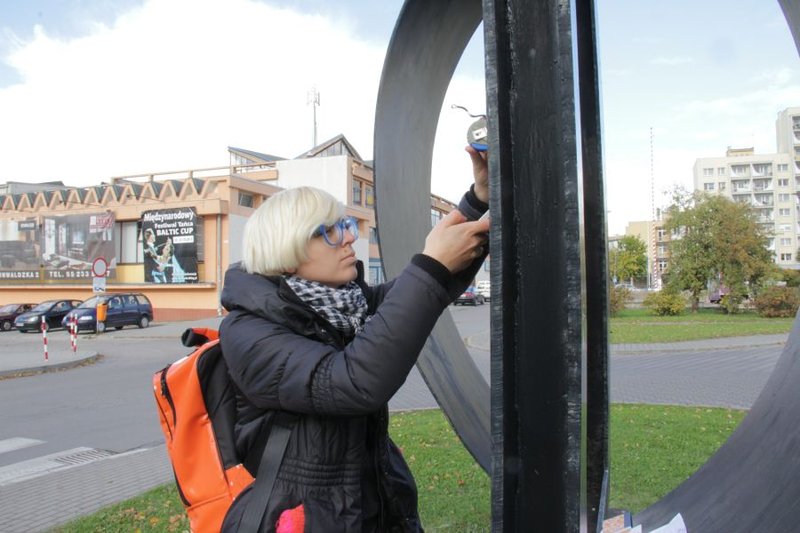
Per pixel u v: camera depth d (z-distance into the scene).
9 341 19.36
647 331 16.69
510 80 1.09
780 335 14.82
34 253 30.17
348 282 1.43
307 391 1.19
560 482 1.04
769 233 27.17
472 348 14.53
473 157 1.44
